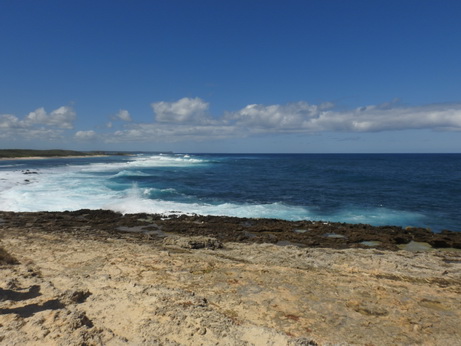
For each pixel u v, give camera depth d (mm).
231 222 15805
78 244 11203
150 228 14664
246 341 4836
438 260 10461
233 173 44656
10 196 21625
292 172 47438
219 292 6953
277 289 7199
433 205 21391
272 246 11672
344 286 7500
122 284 6957
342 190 28062
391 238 13016
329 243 12648
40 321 4957
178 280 7602
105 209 18594
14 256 9273
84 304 5828
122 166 55250
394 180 35938
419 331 5621
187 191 26391
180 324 5191
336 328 5633
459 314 6316
